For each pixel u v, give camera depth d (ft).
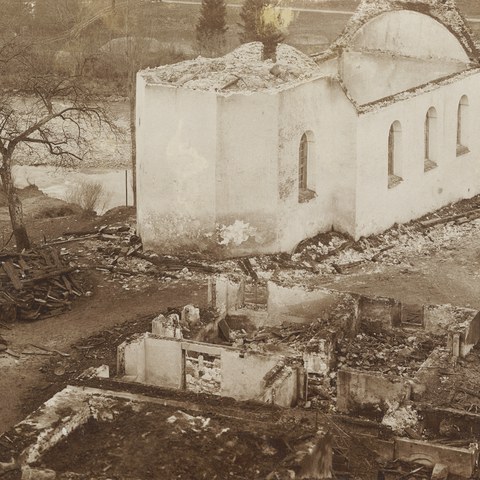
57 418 76.79
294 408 97.45
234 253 139.64
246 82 136.56
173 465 71.46
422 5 164.55
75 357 115.03
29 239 154.40
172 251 141.90
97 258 143.84
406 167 155.33
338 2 344.49
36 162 214.69
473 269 141.69
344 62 167.53
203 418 76.64
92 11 290.97
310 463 71.61
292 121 137.80
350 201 146.61
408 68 167.12
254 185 137.28
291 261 140.46
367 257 144.77
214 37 279.49
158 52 270.87
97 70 256.32
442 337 116.67
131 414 77.66
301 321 120.47
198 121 135.64
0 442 74.18
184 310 118.52
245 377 102.01
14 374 111.14
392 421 93.15
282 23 296.10
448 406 98.32
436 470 87.56
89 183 189.98
